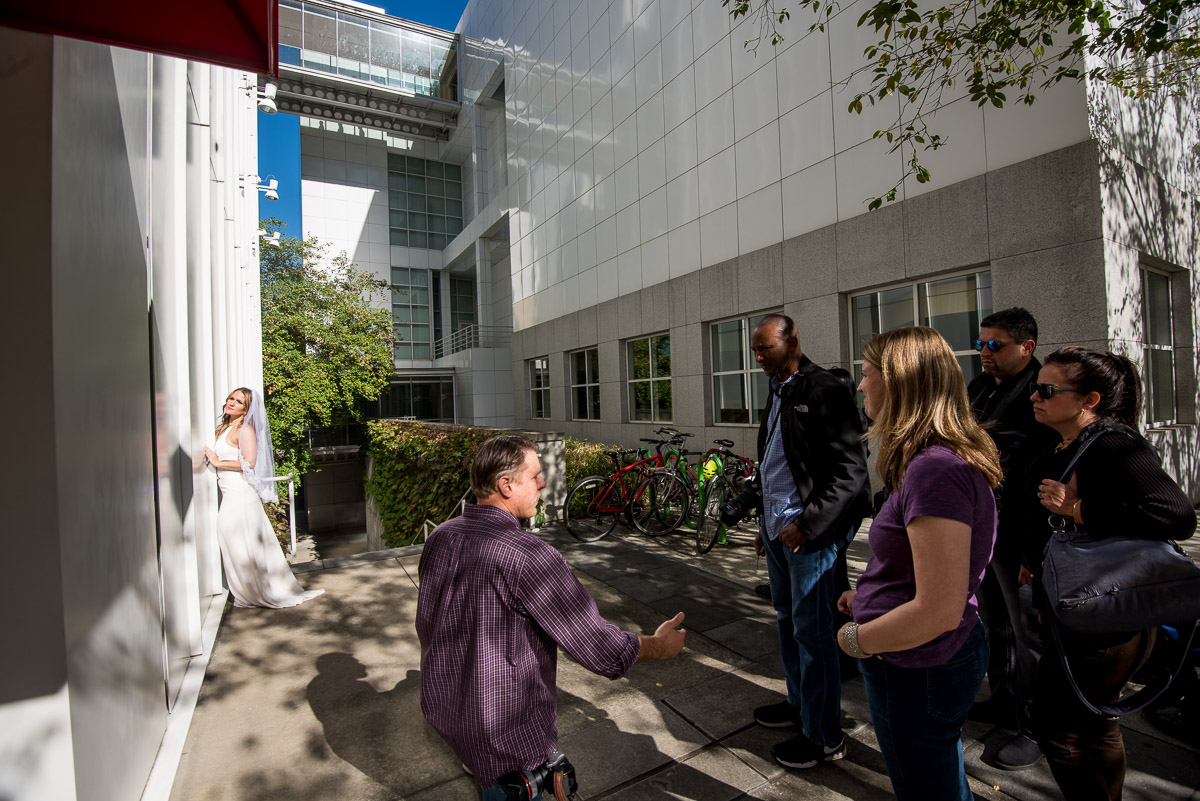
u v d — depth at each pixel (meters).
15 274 1.44
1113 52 4.60
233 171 8.05
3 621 1.43
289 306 16.00
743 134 8.98
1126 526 1.75
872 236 6.98
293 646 3.66
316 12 24.62
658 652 1.64
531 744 1.50
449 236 28.52
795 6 7.96
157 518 2.87
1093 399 1.96
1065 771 1.78
